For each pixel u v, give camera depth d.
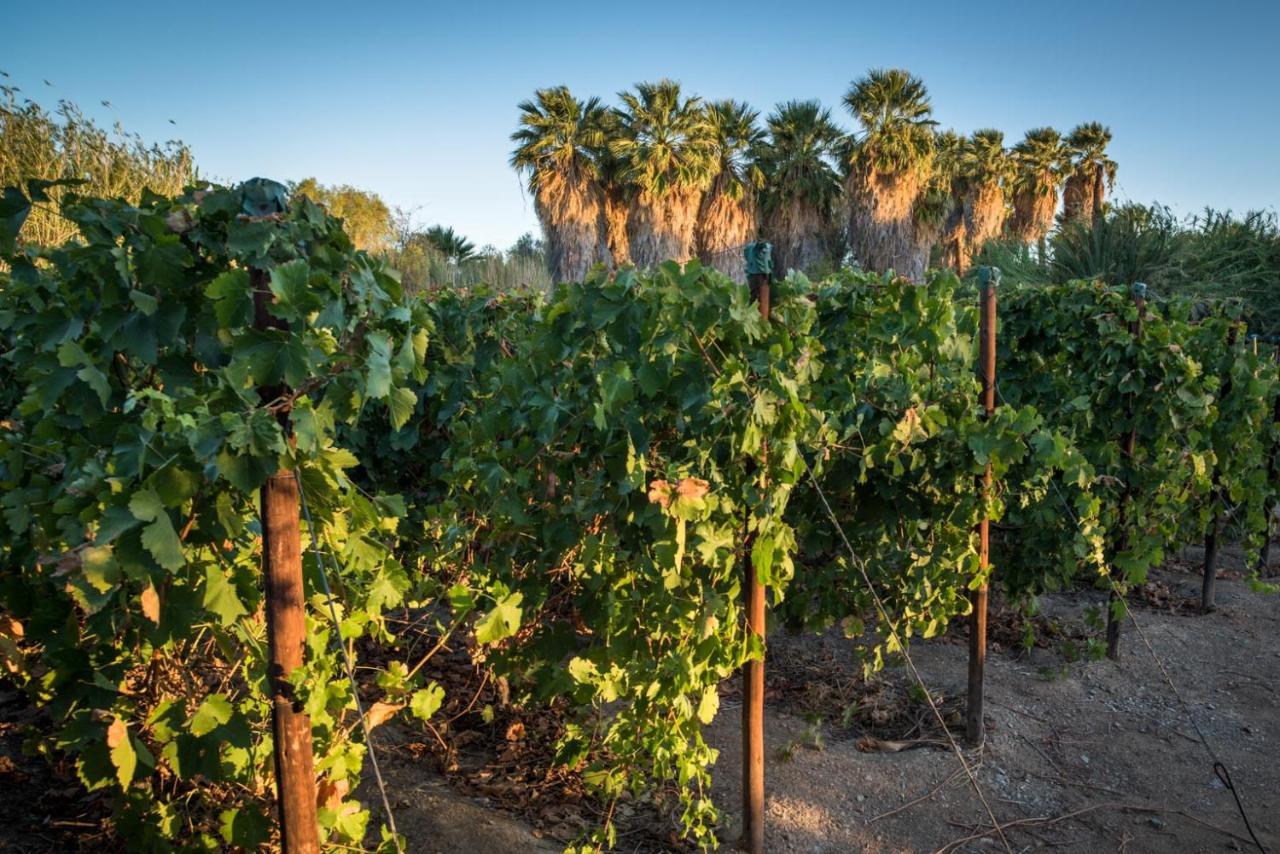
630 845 3.13
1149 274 11.17
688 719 2.99
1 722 3.53
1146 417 5.03
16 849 2.71
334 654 2.24
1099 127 25.72
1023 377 5.79
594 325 3.13
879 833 3.35
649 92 20.56
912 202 23.17
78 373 2.12
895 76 22.22
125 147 8.12
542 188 20.55
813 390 3.77
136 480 1.88
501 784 3.44
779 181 22.92
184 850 2.42
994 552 5.23
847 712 4.13
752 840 3.13
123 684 2.38
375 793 3.29
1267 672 5.05
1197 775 3.91
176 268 1.95
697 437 2.98
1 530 2.59
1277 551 7.62
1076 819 3.54
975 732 4.04
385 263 2.16
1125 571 4.93
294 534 1.93
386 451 4.93
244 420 1.76
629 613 3.04
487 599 3.02
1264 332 11.20
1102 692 4.70
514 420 3.40
